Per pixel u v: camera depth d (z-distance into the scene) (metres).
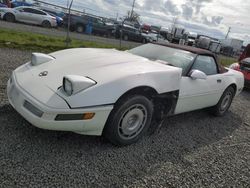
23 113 2.68
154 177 2.69
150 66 3.35
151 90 3.17
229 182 2.86
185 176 2.81
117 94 2.76
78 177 2.46
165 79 3.28
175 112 3.75
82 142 3.07
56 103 2.51
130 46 16.00
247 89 8.66
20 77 3.02
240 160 3.42
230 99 5.16
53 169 2.50
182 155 3.25
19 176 2.31
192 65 3.91
